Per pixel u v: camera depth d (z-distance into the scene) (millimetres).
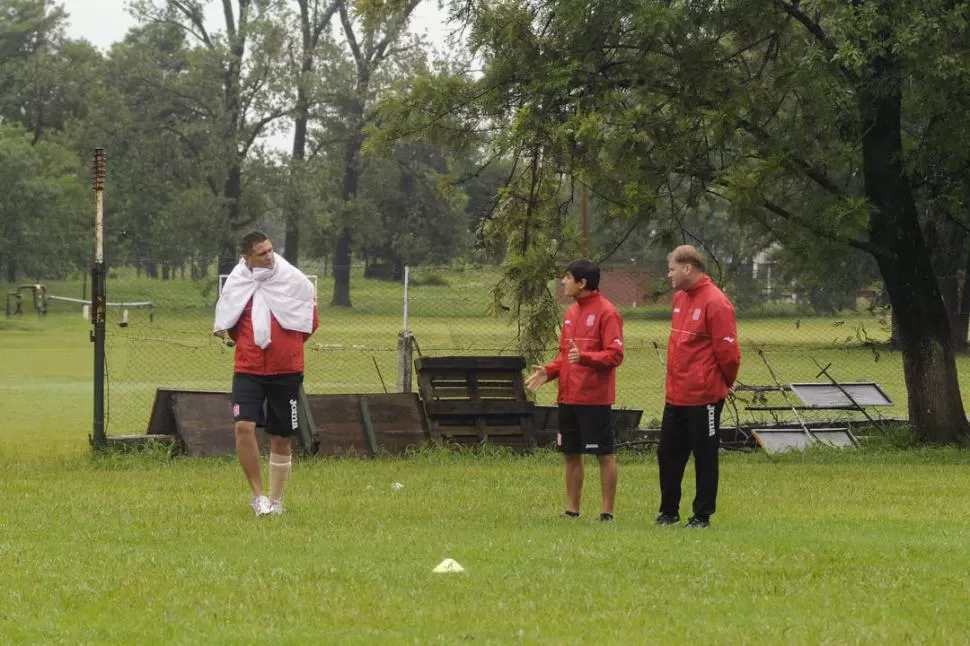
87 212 131125
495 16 33312
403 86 35156
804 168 32969
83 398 46156
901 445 33781
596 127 31047
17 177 127500
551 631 11203
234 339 19719
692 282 18344
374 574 13789
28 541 16844
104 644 10891
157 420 30391
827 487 24719
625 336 65812
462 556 15062
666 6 31969
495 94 33656
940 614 12062
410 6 36031
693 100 32688
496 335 53281
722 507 21328
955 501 22484
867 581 13672
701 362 18328
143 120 130750
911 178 34781
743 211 32406
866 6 29328
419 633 11156
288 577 13633
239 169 128500
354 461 29609
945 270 47750
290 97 126375
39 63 159750
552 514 20094
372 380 52281
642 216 32812
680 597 12734
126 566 14500
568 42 33250
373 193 142375
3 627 11531
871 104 31938
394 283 60719
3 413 41312
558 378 19672
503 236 35250
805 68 30531
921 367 34531
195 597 12727
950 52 29672
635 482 25609
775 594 13016
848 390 35125
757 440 33188
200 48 126000
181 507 20641
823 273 33562
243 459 19484
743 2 32344
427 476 26359
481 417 31797
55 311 110438
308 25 128625
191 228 123062
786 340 64688
